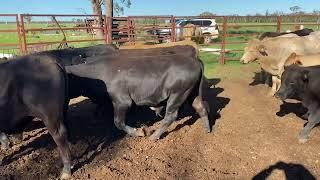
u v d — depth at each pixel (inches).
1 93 191.6
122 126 259.3
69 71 252.2
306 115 290.8
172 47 339.6
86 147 246.7
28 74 194.7
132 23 594.6
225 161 228.2
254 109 320.2
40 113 197.9
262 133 266.8
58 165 222.2
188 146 249.1
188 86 252.1
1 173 212.2
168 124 258.8
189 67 249.9
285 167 220.2
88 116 307.4
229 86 410.6
